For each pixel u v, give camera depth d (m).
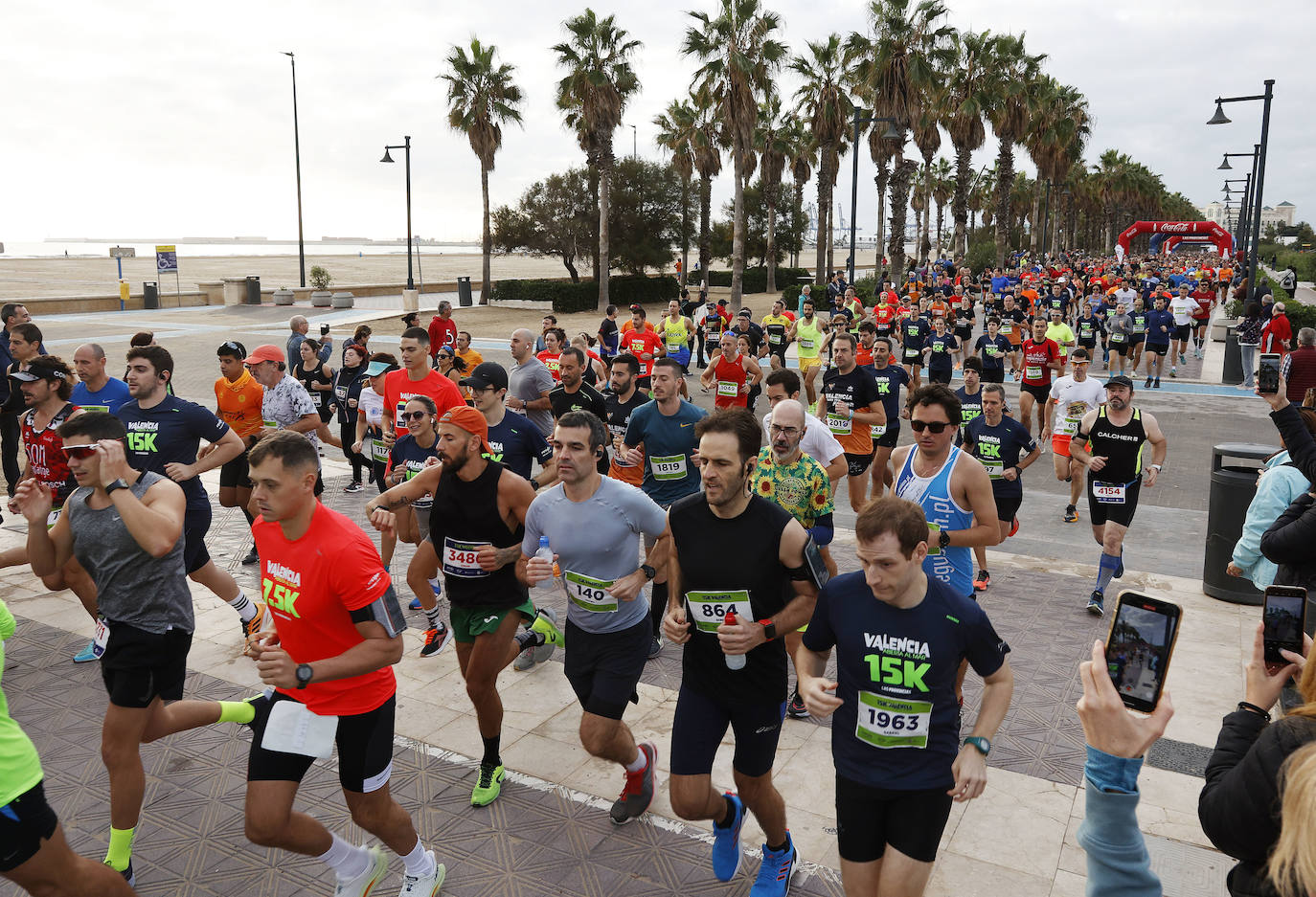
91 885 3.09
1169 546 8.88
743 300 49.56
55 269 84.06
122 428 3.77
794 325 21.39
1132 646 2.18
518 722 5.29
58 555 3.98
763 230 62.22
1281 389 4.16
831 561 4.93
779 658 3.49
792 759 4.88
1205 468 12.40
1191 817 4.31
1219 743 2.25
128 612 3.78
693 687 3.54
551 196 48.31
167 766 4.85
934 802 2.87
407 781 4.65
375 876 3.61
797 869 3.91
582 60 37.47
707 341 22.06
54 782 4.64
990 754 4.88
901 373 9.45
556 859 4.01
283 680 3.14
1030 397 10.63
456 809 4.40
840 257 141.62
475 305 43.78
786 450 4.77
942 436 4.62
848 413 8.59
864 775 2.94
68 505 3.82
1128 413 6.69
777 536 3.33
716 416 3.33
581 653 4.14
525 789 4.58
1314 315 24.64
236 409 7.70
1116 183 91.50
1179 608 2.13
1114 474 6.75
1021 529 9.51
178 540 3.87
